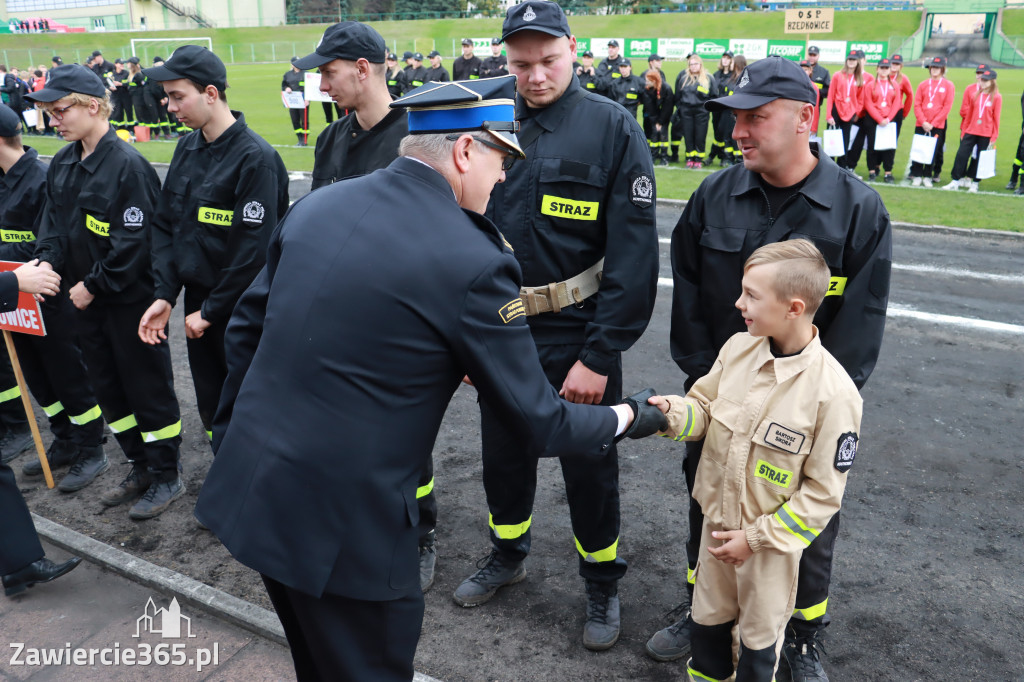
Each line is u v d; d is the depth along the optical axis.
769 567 2.24
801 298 2.07
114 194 3.69
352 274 1.82
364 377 1.82
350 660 2.00
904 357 5.68
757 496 2.23
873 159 12.31
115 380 3.94
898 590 3.29
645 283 2.75
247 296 2.11
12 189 4.42
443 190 1.95
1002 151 14.88
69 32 61.34
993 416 4.81
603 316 2.75
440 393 1.90
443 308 1.81
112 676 2.86
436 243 1.84
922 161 11.56
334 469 1.83
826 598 2.62
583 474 2.85
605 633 2.99
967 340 5.96
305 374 1.83
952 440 4.54
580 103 2.79
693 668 2.54
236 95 28.33
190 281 3.64
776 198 2.49
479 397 2.19
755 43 38.06
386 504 1.87
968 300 6.81
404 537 1.95
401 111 3.26
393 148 3.24
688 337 2.71
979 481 4.12
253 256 3.47
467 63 18.14
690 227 2.68
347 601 1.95
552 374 2.94
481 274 1.83
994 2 50.06
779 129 2.31
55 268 3.99
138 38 58.56
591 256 2.88
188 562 3.57
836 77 12.10
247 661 2.94
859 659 2.91
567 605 3.26
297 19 66.69
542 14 2.60
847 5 57.81
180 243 3.62
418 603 2.06
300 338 1.84
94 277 3.67
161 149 16.62
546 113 2.79
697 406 2.35
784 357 2.19
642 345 6.13
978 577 3.37
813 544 2.49
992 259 7.95
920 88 11.79
